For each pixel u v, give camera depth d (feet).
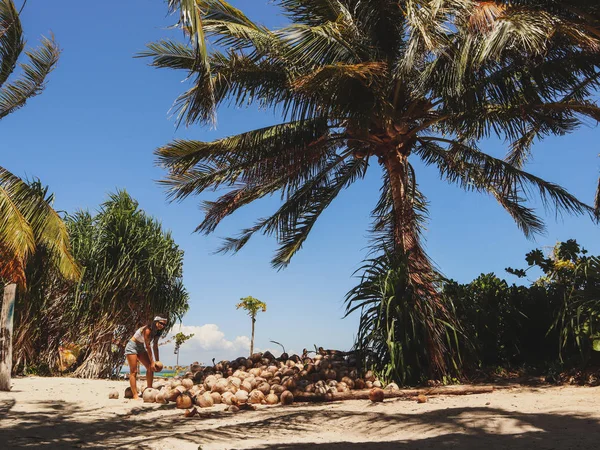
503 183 38.78
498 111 33.83
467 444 13.21
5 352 28.68
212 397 25.07
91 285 43.16
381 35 33.19
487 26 28.07
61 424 19.04
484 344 32.71
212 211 42.60
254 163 35.83
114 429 18.24
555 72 32.12
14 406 23.17
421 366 29.12
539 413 17.17
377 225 37.19
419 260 32.12
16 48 37.29
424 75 31.50
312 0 32.40
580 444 12.55
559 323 31.24
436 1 27.61
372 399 23.65
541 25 27.78
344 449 13.44
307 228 44.04
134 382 26.96
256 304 75.61
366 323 29.25
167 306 45.37
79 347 43.50
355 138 35.60
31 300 41.55
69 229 45.34
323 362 29.48
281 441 15.42
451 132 38.47
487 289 34.91
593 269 28.99
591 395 21.61
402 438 15.02
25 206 35.17
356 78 30.25
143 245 44.27
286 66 31.99
